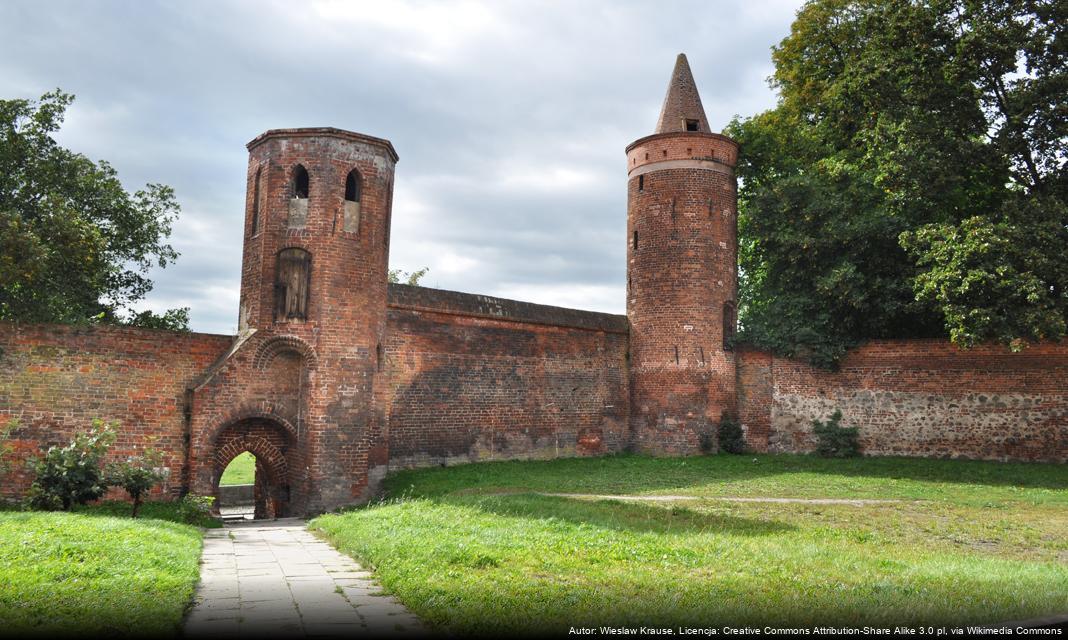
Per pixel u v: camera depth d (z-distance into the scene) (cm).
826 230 2619
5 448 1641
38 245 1714
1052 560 1194
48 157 2414
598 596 805
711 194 2848
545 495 1741
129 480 1560
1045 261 1983
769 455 2694
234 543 1318
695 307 2775
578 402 2753
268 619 752
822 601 790
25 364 1748
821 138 3009
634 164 2978
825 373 2733
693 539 1164
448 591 827
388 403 2264
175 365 1917
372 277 2075
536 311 2681
